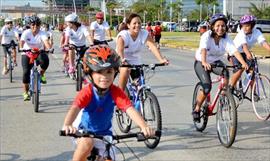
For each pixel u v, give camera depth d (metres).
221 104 6.55
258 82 8.43
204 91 7.01
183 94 10.99
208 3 70.44
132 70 6.88
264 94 8.30
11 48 16.34
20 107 9.57
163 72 15.67
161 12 80.31
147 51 26.52
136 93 6.67
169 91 11.47
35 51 9.31
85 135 3.51
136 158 5.99
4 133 7.35
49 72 16.22
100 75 3.65
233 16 87.38
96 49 3.66
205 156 6.05
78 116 3.90
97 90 3.76
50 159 5.98
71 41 12.44
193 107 7.44
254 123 7.99
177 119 8.27
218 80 6.99
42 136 7.14
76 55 12.62
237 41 8.52
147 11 77.88
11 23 15.52
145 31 6.93
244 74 9.17
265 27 50.56
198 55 7.17
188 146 6.54
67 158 6.03
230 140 6.29
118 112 7.40
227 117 6.41
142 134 3.46
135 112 3.72
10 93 11.51
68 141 6.84
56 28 110.31
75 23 12.36
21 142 6.80
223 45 7.05
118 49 6.76
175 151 6.30
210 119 8.20
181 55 24.09
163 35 49.94
